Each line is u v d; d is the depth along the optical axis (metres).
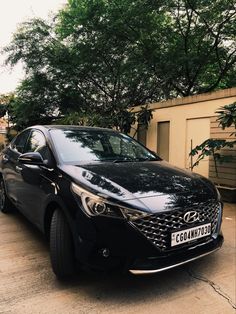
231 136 7.36
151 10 12.67
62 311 2.66
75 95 17.09
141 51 14.45
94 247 2.73
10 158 5.06
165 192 2.96
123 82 15.95
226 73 15.18
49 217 3.47
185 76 14.71
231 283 3.11
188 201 2.94
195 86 16.02
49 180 3.40
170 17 13.84
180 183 3.20
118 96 16.34
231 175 7.26
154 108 10.35
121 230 2.68
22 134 5.20
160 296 2.88
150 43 14.37
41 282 3.14
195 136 8.70
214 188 3.42
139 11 12.67
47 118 18.77
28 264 3.55
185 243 2.88
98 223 2.71
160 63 13.77
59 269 3.03
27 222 5.16
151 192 2.92
